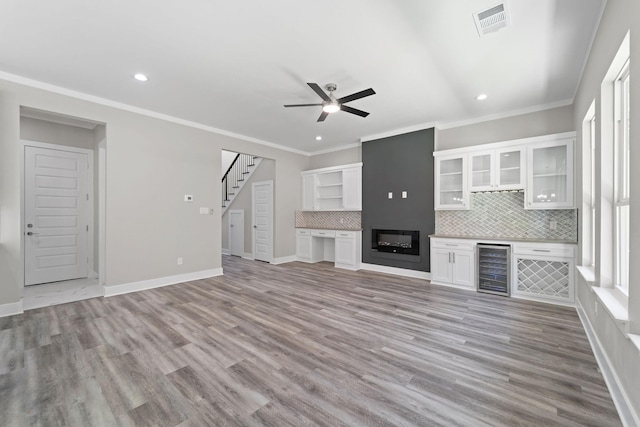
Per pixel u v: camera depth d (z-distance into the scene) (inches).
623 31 71.1
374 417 66.8
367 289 175.0
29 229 179.9
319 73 127.8
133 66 122.5
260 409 69.8
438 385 78.7
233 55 113.7
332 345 102.3
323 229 258.5
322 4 86.0
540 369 86.1
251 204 290.5
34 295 161.3
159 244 182.2
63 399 73.3
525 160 158.9
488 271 165.8
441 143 201.0
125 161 167.0
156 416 67.5
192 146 197.9
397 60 117.1
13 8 87.0
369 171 231.8
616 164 90.8
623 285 87.4
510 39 102.9
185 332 113.1
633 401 63.4
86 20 93.2
